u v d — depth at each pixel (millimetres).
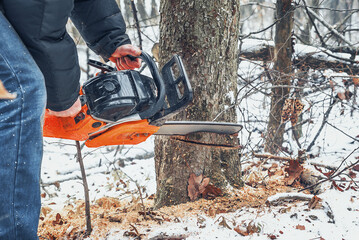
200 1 2648
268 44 4586
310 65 4727
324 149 4484
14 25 1280
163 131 2188
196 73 2707
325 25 5105
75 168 4523
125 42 1822
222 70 2797
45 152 5289
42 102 1316
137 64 1878
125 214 2531
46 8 1252
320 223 2295
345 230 2225
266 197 2836
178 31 2707
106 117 1593
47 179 4258
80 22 1792
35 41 1298
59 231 2385
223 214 2459
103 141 1750
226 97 2873
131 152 5008
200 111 2742
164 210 2598
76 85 1462
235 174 3109
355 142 4590
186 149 2740
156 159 2904
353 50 4832
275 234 2176
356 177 3182
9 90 1237
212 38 2693
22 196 1267
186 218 2412
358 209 2434
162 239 2150
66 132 1719
